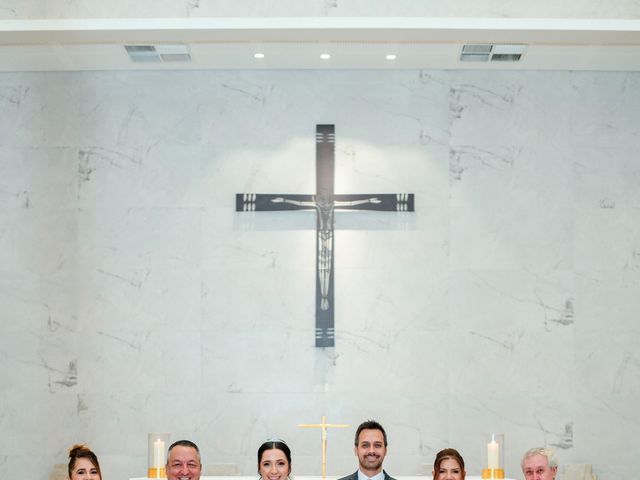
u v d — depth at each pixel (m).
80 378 9.45
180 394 9.42
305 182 9.63
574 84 9.70
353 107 9.69
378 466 6.55
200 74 9.72
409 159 9.65
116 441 9.38
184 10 8.56
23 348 9.48
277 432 9.38
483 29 8.47
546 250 9.55
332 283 9.47
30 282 9.55
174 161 9.65
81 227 9.59
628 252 9.55
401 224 9.59
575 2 8.55
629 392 9.43
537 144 9.65
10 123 9.70
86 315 9.50
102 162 9.65
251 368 9.45
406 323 9.48
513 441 9.37
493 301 9.51
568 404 9.41
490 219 9.58
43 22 8.45
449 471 6.22
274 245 9.56
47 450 9.39
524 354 9.45
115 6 8.57
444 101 9.69
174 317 9.49
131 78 9.72
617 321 9.50
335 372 9.44
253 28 8.44
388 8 8.55
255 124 9.68
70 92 9.71
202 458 9.34
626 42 8.80
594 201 9.60
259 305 9.50
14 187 9.64
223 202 9.60
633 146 9.66
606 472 9.36
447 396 9.41
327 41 8.82
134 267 9.54
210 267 9.54
